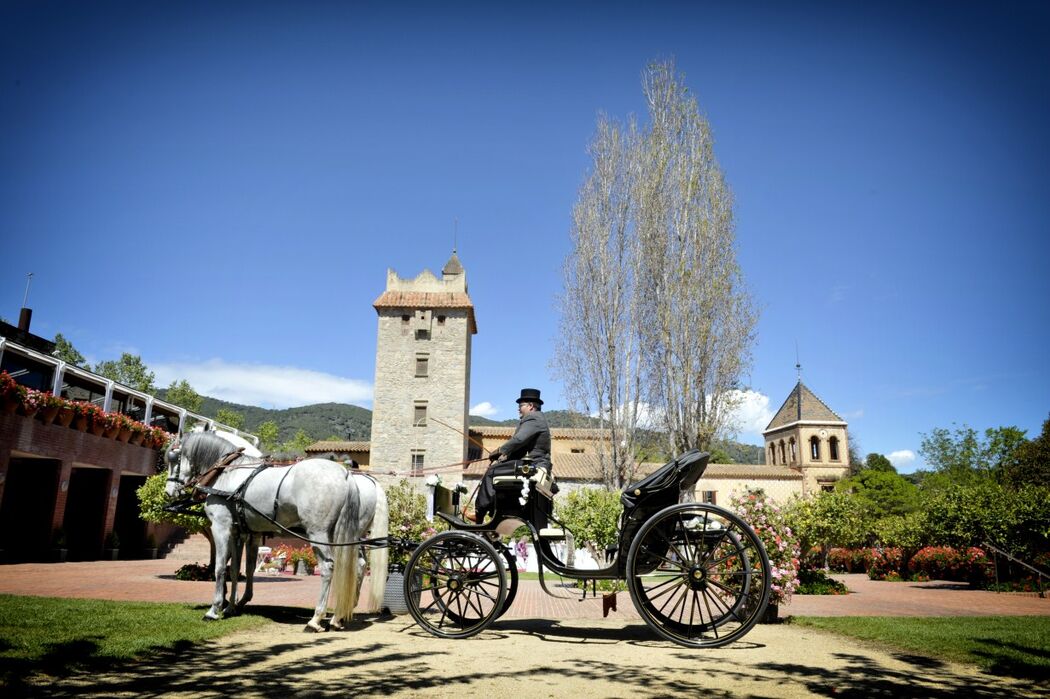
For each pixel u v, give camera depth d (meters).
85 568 17.20
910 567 22.50
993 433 49.38
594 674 5.31
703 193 26.17
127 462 22.89
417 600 8.55
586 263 28.52
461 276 50.72
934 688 4.97
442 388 46.97
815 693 4.75
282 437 149.25
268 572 19.05
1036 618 9.51
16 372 22.70
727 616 6.97
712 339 24.75
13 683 4.43
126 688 4.48
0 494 16.62
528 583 17.72
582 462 42.78
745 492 10.07
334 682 4.82
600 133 29.45
